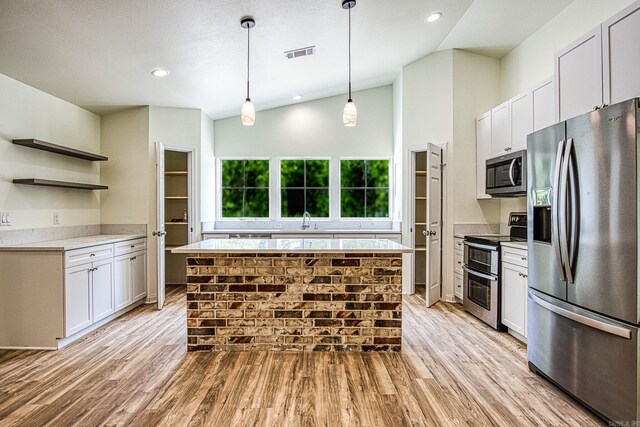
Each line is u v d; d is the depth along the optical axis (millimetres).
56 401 2025
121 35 2682
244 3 2549
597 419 1854
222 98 4559
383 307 2734
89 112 4082
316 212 5684
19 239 3090
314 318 2736
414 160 4504
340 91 5367
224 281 2740
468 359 2594
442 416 1887
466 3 3121
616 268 1731
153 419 1854
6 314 2818
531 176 2410
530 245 2439
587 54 2211
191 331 2742
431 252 4016
